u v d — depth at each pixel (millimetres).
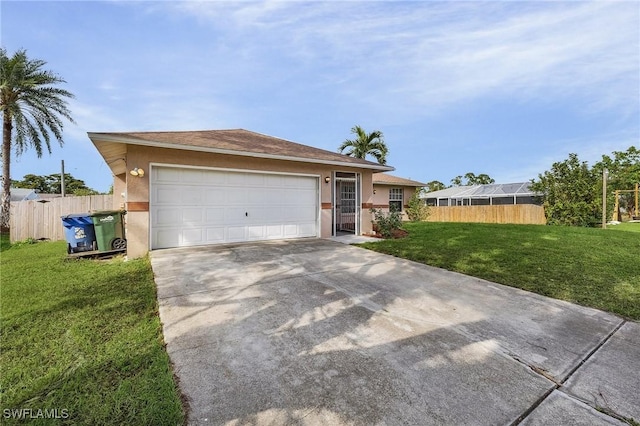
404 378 2588
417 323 3691
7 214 14750
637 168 24328
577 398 2396
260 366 2730
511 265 6359
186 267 5934
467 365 2811
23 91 14305
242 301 4262
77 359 2801
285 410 2186
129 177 6996
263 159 8914
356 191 11125
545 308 4230
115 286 4863
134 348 2988
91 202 12195
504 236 10062
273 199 9258
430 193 31875
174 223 7691
